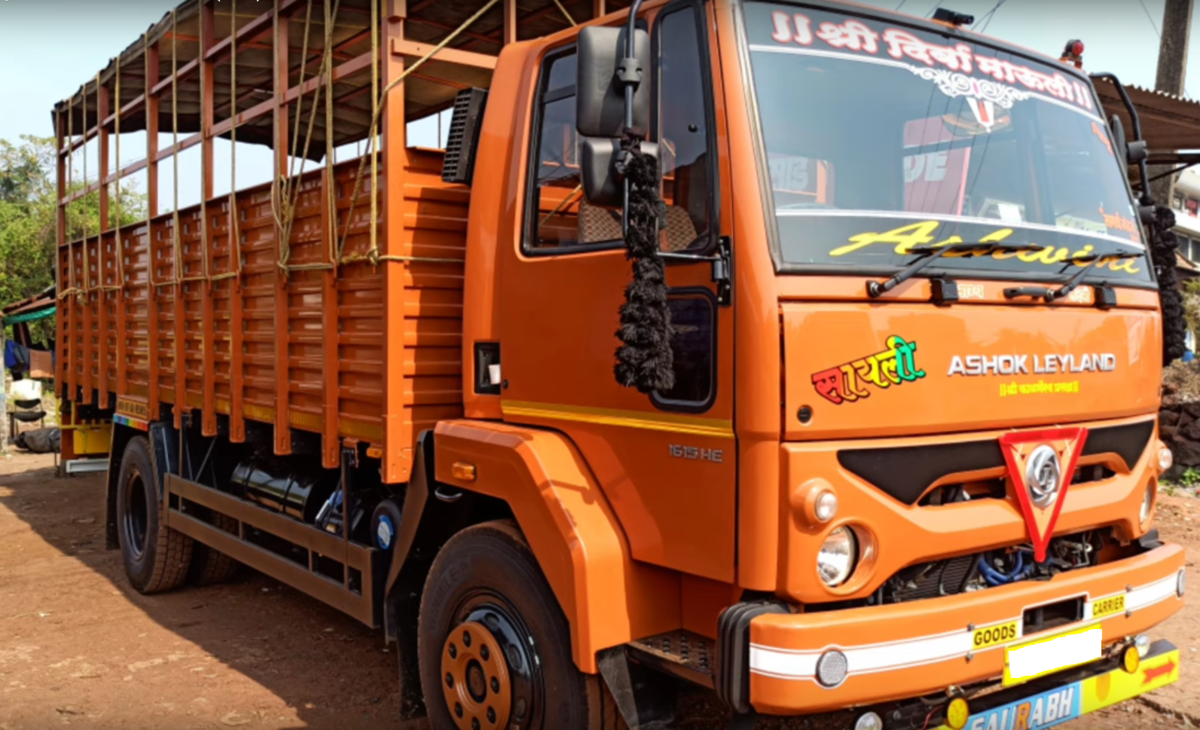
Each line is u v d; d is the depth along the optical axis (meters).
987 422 3.18
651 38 3.27
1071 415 3.43
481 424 3.81
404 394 4.08
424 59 4.11
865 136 3.21
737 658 2.80
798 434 2.83
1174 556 3.61
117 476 8.10
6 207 25.53
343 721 4.67
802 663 2.72
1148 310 3.82
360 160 4.25
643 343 2.90
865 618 2.80
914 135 3.34
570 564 3.19
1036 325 3.32
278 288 4.96
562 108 3.68
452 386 4.27
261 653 5.70
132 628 6.21
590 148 2.95
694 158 3.11
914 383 3.02
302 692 5.06
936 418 3.06
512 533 3.58
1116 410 3.60
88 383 8.26
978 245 3.18
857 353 2.93
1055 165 3.76
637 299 2.92
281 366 4.99
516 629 3.52
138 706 4.87
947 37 3.59
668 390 3.12
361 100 4.98
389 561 4.41
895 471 2.98
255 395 5.41
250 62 5.99
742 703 2.80
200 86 6.25
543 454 3.40
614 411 3.32
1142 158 4.22
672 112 3.21
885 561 2.96
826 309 2.89
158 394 6.76
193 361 6.17
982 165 3.51
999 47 3.76
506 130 3.93
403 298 4.06
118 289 7.41
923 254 3.12
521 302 3.73
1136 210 4.09
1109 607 3.34
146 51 6.79
